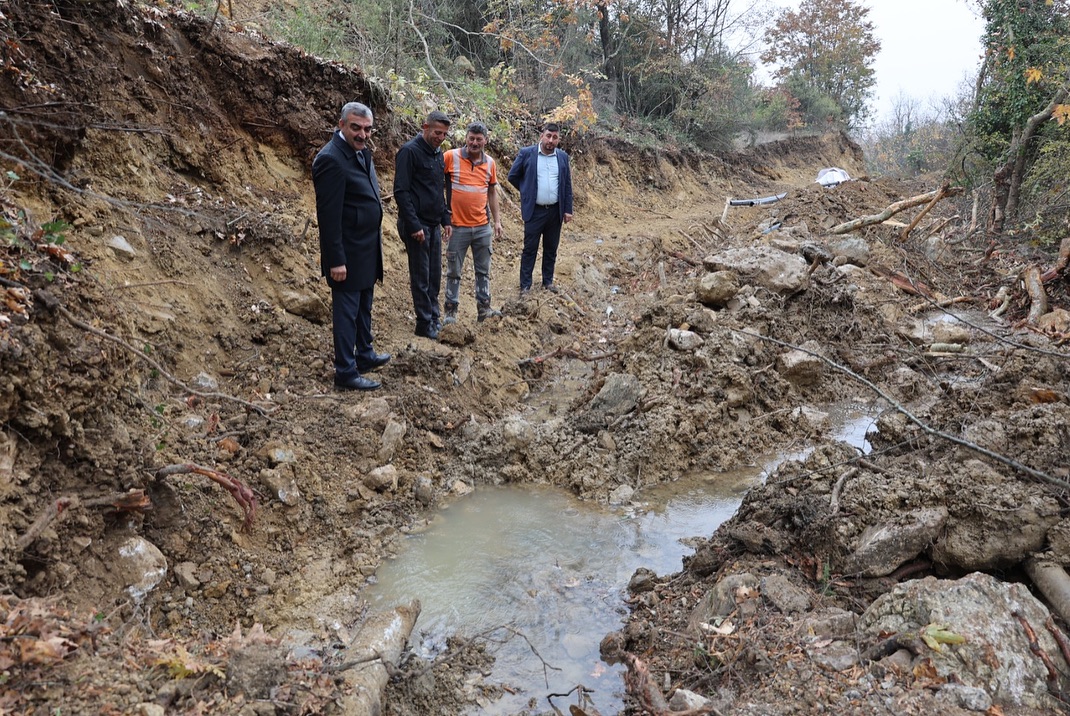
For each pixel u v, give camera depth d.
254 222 5.76
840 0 35.22
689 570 3.91
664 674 3.14
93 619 2.78
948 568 3.58
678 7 19.73
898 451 4.73
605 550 4.25
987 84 16.12
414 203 5.64
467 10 14.23
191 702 2.42
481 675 3.21
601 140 14.80
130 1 5.66
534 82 14.55
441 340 6.24
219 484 3.82
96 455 3.25
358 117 4.59
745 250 7.96
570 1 14.43
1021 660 2.71
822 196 13.98
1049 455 3.89
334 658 3.01
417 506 4.62
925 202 11.16
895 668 2.77
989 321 8.26
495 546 4.25
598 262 10.10
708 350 6.36
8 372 2.89
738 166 21.78
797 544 3.86
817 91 32.53
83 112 4.79
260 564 3.71
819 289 7.70
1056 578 3.27
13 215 3.64
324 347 5.47
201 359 4.74
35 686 2.26
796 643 2.98
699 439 5.52
